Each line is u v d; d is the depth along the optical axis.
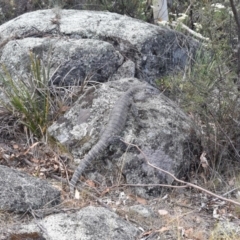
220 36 7.35
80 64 7.02
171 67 7.53
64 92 6.80
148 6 9.65
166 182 5.82
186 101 6.41
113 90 6.35
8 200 5.26
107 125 5.93
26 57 7.11
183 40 7.72
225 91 6.30
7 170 5.50
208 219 5.53
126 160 5.82
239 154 6.25
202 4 7.39
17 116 6.48
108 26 7.52
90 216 5.25
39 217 5.26
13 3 9.67
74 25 7.54
